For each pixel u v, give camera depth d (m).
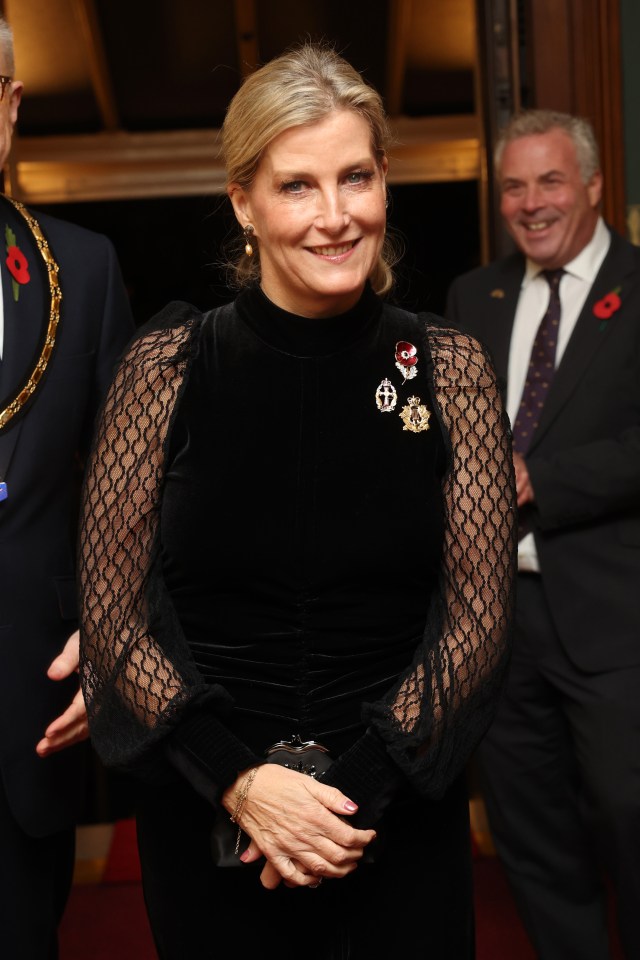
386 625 1.74
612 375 2.86
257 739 1.72
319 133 1.59
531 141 2.95
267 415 1.68
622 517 2.84
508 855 3.00
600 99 3.64
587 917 2.96
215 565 1.69
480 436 1.73
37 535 2.09
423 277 8.23
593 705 2.77
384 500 1.69
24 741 2.05
